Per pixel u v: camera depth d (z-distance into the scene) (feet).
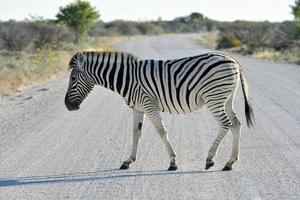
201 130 81.05
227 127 58.85
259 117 90.22
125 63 61.41
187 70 58.75
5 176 57.72
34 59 205.46
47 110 99.86
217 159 63.98
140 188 53.21
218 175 57.41
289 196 49.93
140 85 60.29
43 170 59.88
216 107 58.70
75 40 325.01
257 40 313.53
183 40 529.04
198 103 59.67
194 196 50.44
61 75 168.66
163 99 59.67
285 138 74.08
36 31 269.44
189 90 58.75
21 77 144.66
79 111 99.09
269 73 168.25
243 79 60.54
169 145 60.03
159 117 60.23
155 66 60.23
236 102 107.86
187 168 60.29
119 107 103.86
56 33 276.82
